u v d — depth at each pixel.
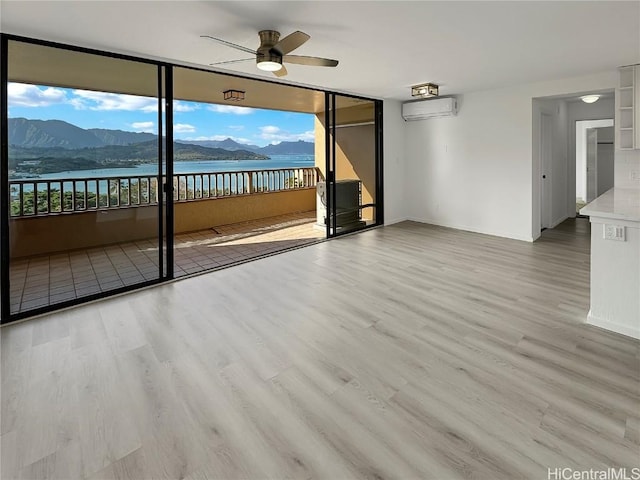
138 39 3.20
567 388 2.12
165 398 2.09
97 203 3.96
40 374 2.33
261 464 1.63
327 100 5.78
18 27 2.89
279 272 4.41
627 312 2.71
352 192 6.68
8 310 3.07
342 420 1.90
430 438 1.76
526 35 3.26
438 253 5.15
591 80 4.90
